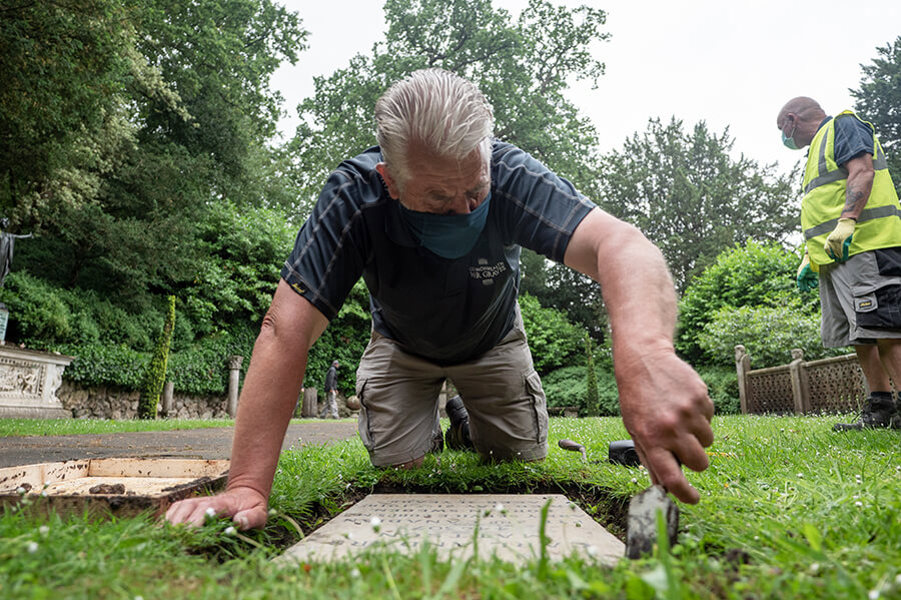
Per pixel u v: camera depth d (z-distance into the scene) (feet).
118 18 30.42
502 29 72.74
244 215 69.36
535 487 7.66
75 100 30.42
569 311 91.81
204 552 4.09
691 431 3.79
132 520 4.16
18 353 38.01
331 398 58.75
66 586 2.75
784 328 39.73
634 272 4.55
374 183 6.16
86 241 51.67
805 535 3.32
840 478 5.45
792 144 13.57
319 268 5.77
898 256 10.98
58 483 7.19
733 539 3.79
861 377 25.29
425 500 6.59
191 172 62.18
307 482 6.73
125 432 25.72
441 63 76.07
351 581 2.78
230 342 61.16
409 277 6.61
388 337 8.64
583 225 5.37
